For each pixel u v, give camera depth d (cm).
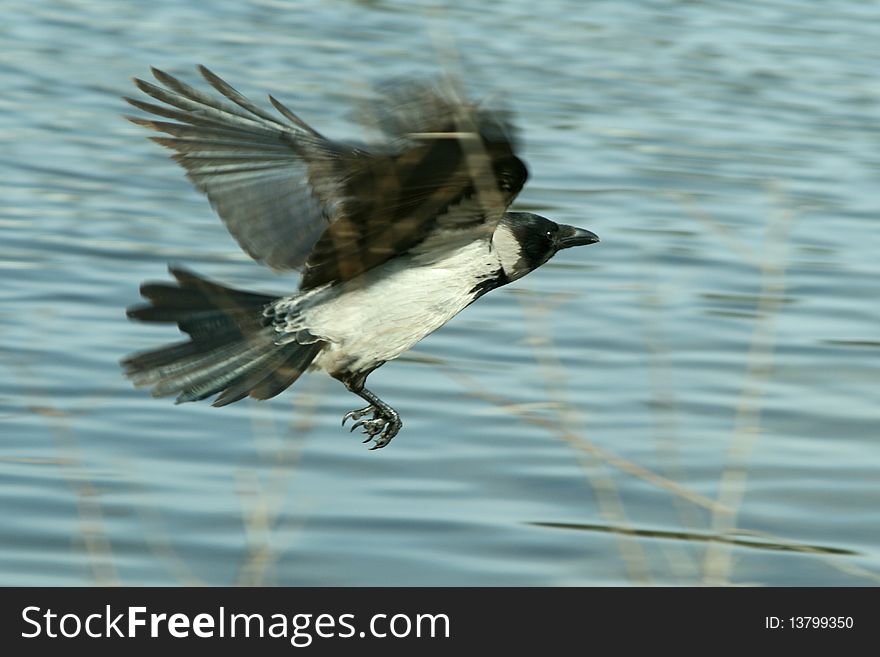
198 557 1041
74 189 1947
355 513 1112
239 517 1091
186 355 869
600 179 2077
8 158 2067
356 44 2875
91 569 1022
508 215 1005
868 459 1241
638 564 1020
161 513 1097
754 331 1527
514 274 993
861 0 3669
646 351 1464
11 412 1261
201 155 905
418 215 821
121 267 1653
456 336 1502
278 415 1279
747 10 3516
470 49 2889
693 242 1816
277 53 2773
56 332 1447
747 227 1881
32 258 1667
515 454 1223
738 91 2680
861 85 2764
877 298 1645
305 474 1171
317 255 868
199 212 1883
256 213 906
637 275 1697
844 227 1900
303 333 896
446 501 1140
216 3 3288
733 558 1073
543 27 3183
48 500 1113
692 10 3488
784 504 1160
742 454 960
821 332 1541
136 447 1206
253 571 854
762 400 1356
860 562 1076
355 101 671
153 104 896
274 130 907
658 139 2312
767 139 2347
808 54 3023
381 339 906
